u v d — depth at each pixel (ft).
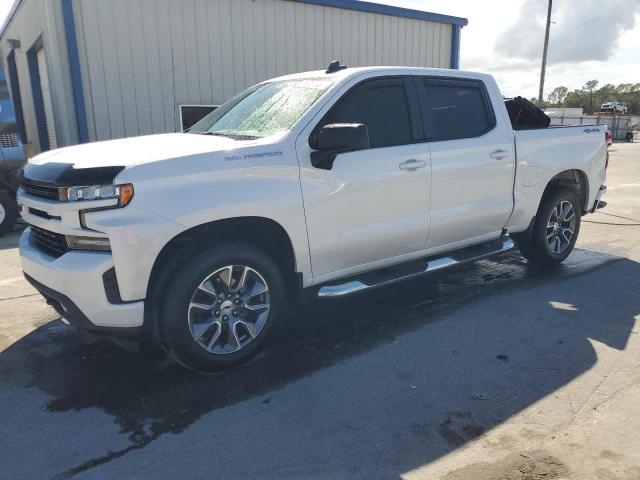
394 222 13.88
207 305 11.43
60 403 10.75
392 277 14.12
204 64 35.17
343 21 40.86
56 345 13.38
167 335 11.07
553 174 17.83
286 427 9.83
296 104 13.19
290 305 15.93
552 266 19.45
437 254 15.70
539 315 15.10
